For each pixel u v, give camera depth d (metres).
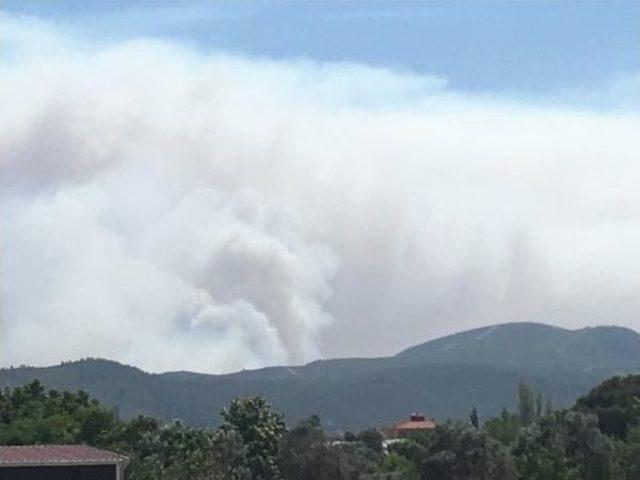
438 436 124.50
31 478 85.12
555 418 137.88
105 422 134.12
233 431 137.50
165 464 134.12
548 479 120.94
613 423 155.25
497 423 162.50
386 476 131.50
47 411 136.75
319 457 129.62
